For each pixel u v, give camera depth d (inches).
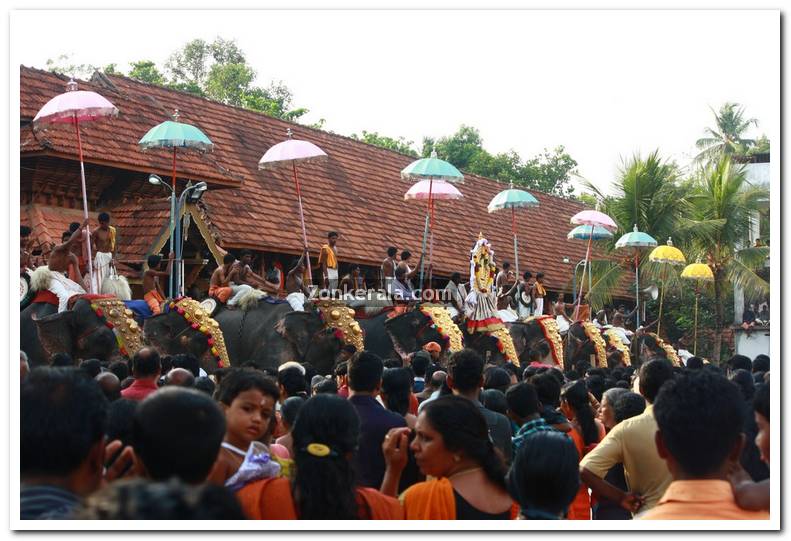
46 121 547.5
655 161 1130.7
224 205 782.5
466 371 243.1
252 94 1577.3
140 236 709.9
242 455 177.8
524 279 878.4
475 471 173.8
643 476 210.7
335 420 158.6
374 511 159.6
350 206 954.7
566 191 1868.8
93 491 134.1
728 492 141.9
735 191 1145.4
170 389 138.6
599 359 839.1
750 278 1128.8
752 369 478.0
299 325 588.1
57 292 538.6
